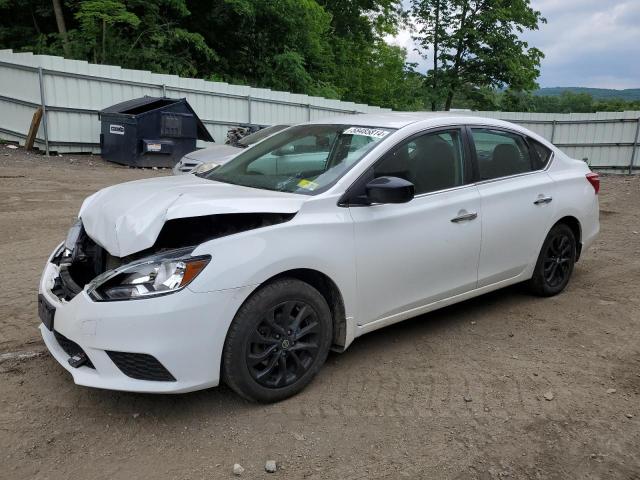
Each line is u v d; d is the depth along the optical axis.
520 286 5.60
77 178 11.76
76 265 3.75
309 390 3.65
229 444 3.10
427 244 4.07
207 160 9.52
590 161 20.50
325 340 3.63
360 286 3.75
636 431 3.28
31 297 5.08
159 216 3.27
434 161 4.27
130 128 13.68
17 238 7.05
